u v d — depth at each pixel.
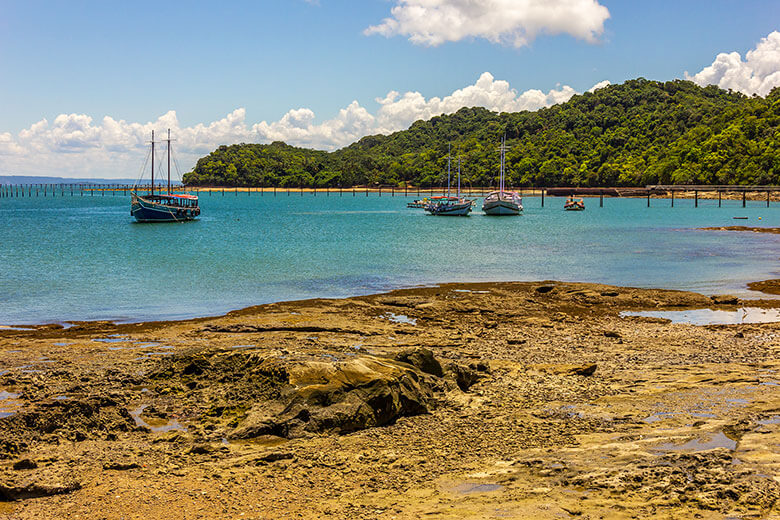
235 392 15.24
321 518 9.79
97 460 12.12
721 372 17.98
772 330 25.08
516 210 115.06
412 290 33.91
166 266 43.97
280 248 57.34
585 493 10.14
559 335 24.16
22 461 11.64
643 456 11.48
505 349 21.56
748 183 181.88
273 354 16.78
